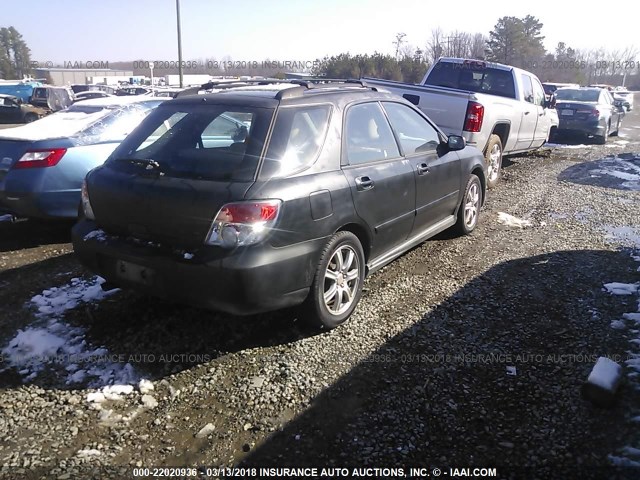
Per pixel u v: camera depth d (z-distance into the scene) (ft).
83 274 16.11
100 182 12.30
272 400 10.28
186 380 10.90
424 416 9.86
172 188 11.12
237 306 10.78
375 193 13.62
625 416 9.82
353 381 10.88
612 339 12.51
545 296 14.83
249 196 10.71
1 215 21.13
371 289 15.40
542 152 43.34
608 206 25.04
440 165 17.07
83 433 9.41
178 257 10.85
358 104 14.19
